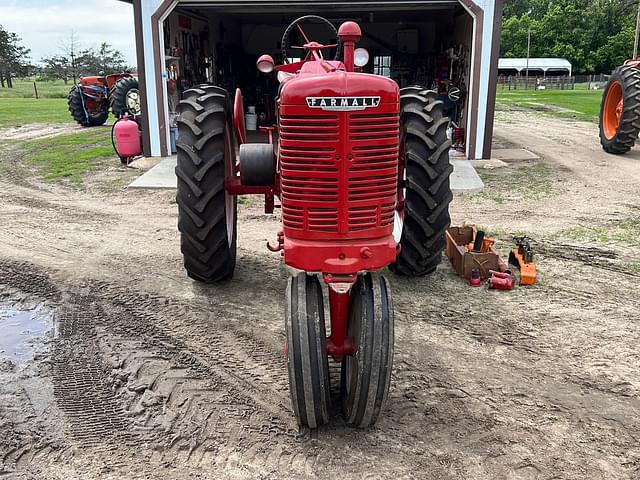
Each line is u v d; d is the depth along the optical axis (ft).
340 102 9.11
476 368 12.46
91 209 25.02
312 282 10.10
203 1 33.04
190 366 12.57
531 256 17.15
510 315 14.87
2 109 75.92
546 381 12.02
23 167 34.06
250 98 56.54
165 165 32.65
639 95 33.91
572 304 15.49
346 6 35.24
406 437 10.26
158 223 22.93
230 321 14.65
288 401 11.30
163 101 34.09
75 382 11.98
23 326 14.44
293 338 9.51
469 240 18.65
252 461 9.70
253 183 11.76
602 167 32.91
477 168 32.68
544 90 134.00
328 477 9.33
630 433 10.43
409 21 58.54
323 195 9.53
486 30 33.12
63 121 59.36
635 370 12.42
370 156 9.46
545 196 26.48
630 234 21.07
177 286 16.79
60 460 9.75
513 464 9.62
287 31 14.99
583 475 9.40
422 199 15.08
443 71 46.21
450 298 15.81
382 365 9.53
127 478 9.35
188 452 9.93
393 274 17.38
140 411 11.00
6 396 11.48
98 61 189.57
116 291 16.47
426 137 14.75
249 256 19.08
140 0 32.73
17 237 21.26
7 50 192.24
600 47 220.02
